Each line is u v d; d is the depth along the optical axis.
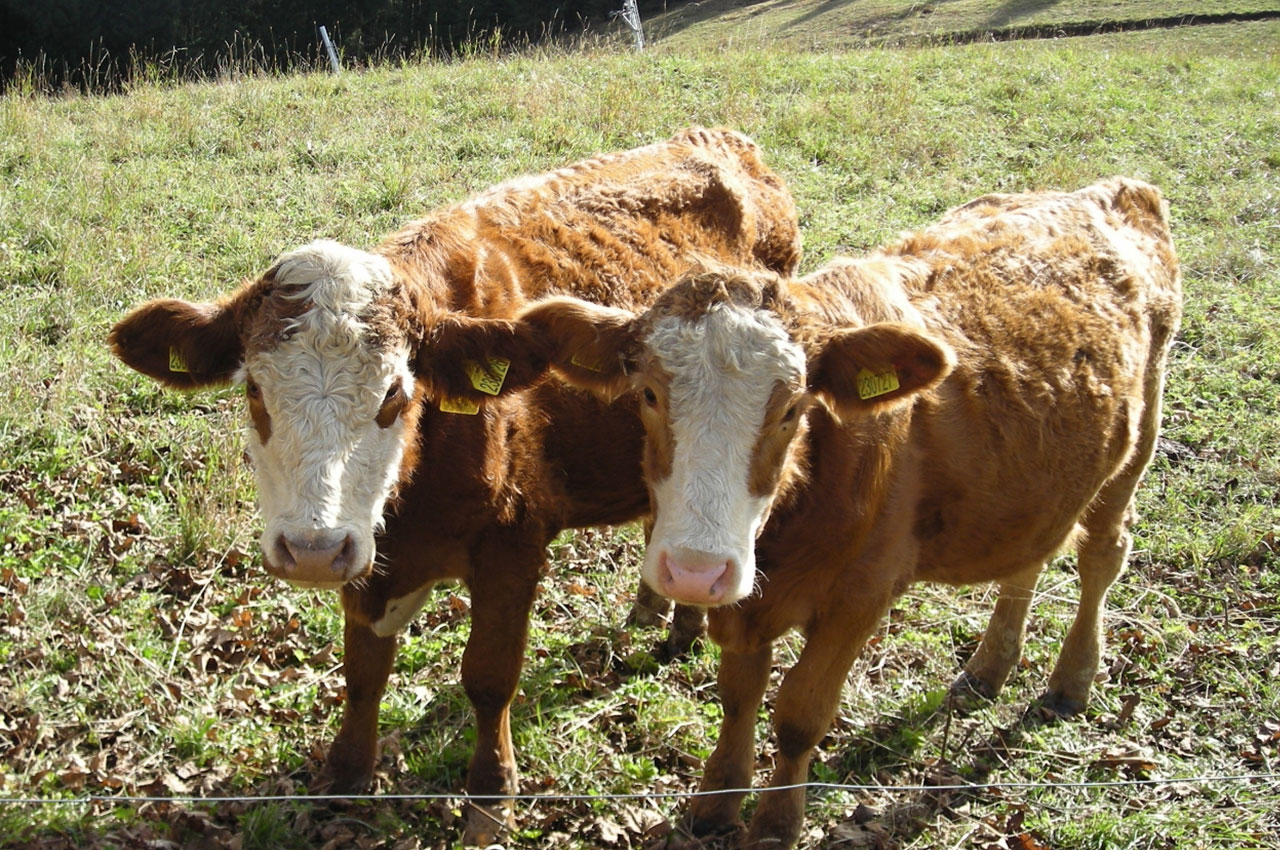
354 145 12.42
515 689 4.98
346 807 4.90
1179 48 21.56
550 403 5.05
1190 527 7.09
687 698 5.72
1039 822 5.09
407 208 10.79
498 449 4.77
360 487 4.18
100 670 5.39
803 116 13.98
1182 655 6.16
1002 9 27.23
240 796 4.83
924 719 5.68
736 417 4.06
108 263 9.08
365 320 4.21
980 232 5.68
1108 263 5.80
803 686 4.71
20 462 6.79
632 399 5.21
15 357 7.65
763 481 4.15
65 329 8.25
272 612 5.96
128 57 27.64
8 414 7.00
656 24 33.78
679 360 4.12
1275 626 6.35
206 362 4.44
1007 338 5.12
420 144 12.62
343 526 4.08
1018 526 5.16
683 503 4.02
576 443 5.20
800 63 17.05
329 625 5.91
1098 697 5.91
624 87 15.03
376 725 5.07
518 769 5.24
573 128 13.34
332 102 14.34
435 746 5.26
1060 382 5.19
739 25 31.02
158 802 4.70
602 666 5.97
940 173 12.68
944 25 26.22
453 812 4.91
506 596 4.90
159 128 12.96
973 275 5.34
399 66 18.17
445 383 4.49
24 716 5.12
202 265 9.35
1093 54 18.81
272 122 13.31
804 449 4.45
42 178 11.03
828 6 31.59
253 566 6.30
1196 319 9.45
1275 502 7.37
